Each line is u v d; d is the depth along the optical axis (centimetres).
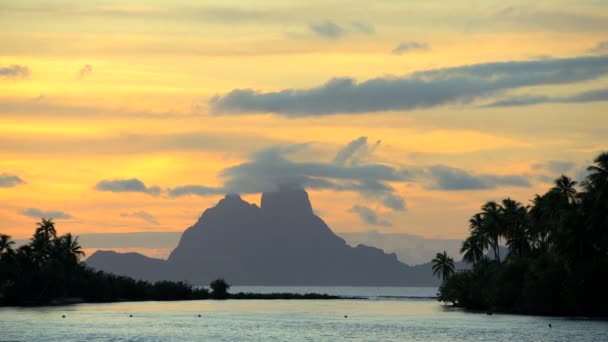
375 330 14300
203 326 15400
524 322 15312
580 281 16175
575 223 16288
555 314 17212
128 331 14000
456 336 12744
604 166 16300
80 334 13338
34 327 14788
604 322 14962
